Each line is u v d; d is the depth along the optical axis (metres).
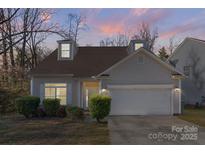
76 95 22.42
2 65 29.55
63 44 24.20
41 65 23.28
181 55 32.16
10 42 22.67
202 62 28.80
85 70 22.89
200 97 28.97
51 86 22.41
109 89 20.14
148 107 20.06
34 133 12.16
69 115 17.69
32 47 34.19
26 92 25.14
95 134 11.95
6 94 23.09
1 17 21.36
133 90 20.17
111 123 15.62
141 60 20.25
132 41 24.56
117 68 20.28
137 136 11.50
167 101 20.06
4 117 18.69
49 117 18.38
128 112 20.03
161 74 20.20
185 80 31.09
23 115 19.23
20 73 29.80
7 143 9.96
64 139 10.77
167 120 17.00
